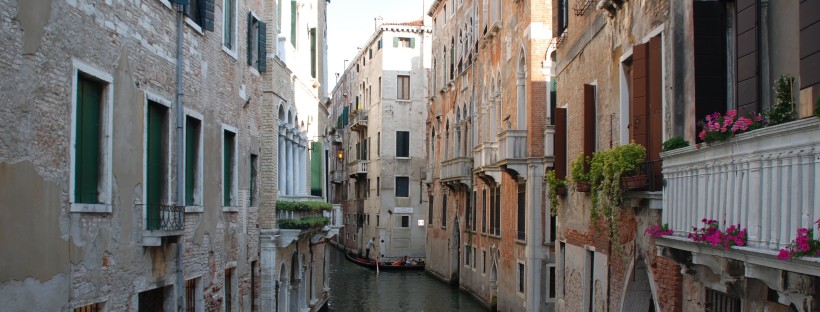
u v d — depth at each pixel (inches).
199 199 508.4
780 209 259.3
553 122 922.1
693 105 370.3
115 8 374.9
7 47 288.4
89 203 358.6
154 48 424.8
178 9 461.4
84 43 344.2
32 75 304.5
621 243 484.1
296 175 874.8
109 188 369.7
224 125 570.9
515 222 1002.1
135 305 402.3
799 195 246.8
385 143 2017.7
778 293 277.0
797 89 287.3
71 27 332.8
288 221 734.5
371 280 1582.2
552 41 915.4
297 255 867.4
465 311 1146.0
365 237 2188.7
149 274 421.1
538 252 923.4
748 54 331.3
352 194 2465.6
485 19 1210.0
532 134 924.0
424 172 1983.3
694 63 369.4
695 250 327.3
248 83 650.2
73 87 335.3
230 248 592.4
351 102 2566.4
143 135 410.9
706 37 370.0
